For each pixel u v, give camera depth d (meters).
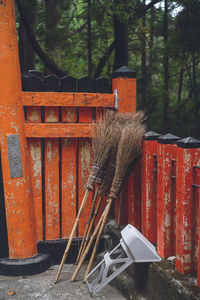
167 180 2.76
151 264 2.77
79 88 3.57
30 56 8.50
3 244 3.55
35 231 3.65
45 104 3.42
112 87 3.67
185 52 5.84
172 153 2.76
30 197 3.51
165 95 6.99
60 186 3.68
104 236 3.79
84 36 7.37
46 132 3.46
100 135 3.25
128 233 2.78
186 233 2.52
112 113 3.29
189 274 2.56
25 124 3.42
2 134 3.33
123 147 3.04
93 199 3.52
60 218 3.72
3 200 3.52
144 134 3.13
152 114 7.12
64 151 3.62
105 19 6.53
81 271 3.51
